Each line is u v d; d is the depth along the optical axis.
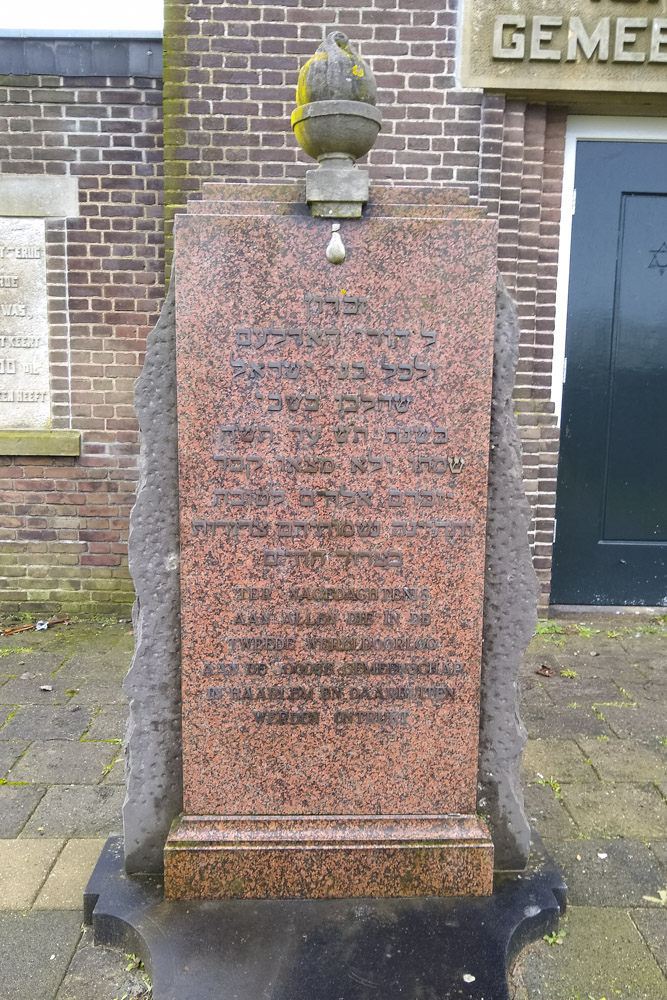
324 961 1.94
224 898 2.17
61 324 4.55
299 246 1.98
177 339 2.01
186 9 4.07
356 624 2.13
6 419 4.64
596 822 2.74
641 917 2.26
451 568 2.12
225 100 4.14
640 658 4.27
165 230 4.26
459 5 4.09
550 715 3.58
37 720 3.46
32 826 2.67
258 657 2.13
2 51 4.32
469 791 2.21
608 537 4.88
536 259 4.48
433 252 2.00
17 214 4.45
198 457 2.05
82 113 4.39
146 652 2.16
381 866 2.17
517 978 2.02
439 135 4.20
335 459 2.07
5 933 2.17
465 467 2.08
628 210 4.59
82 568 4.79
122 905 2.14
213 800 2.19
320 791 2.20
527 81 4.12
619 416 4.77
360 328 2.02
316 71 1.97
